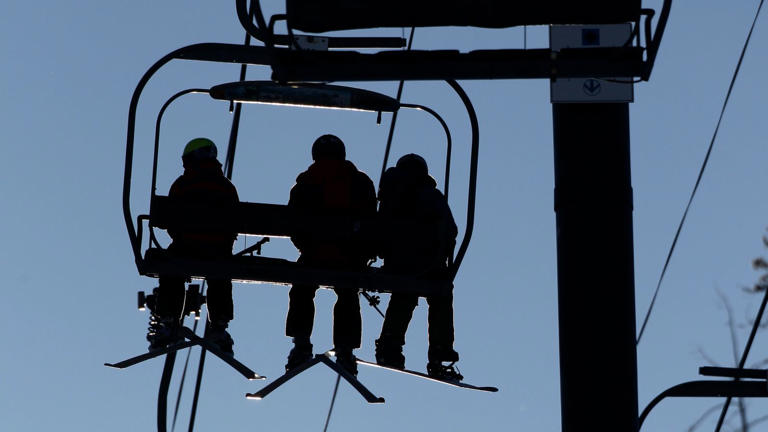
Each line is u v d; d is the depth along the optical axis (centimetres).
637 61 1709
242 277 2047
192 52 1992
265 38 1769
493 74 1736
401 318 2164
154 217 2038
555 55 1712
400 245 2064
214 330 2169
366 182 2106
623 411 1842
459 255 2075
